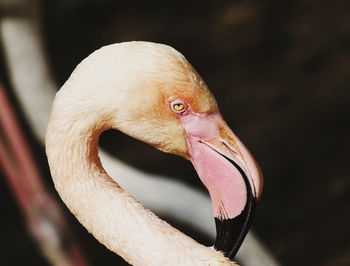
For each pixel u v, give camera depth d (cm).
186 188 615
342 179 1020
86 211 364
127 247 360
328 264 893
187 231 693
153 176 611
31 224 624
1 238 1011
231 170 376
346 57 1284
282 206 998
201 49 1394
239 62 1338
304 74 1266
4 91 653
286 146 1102
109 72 350
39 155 984
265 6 1471
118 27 1486
